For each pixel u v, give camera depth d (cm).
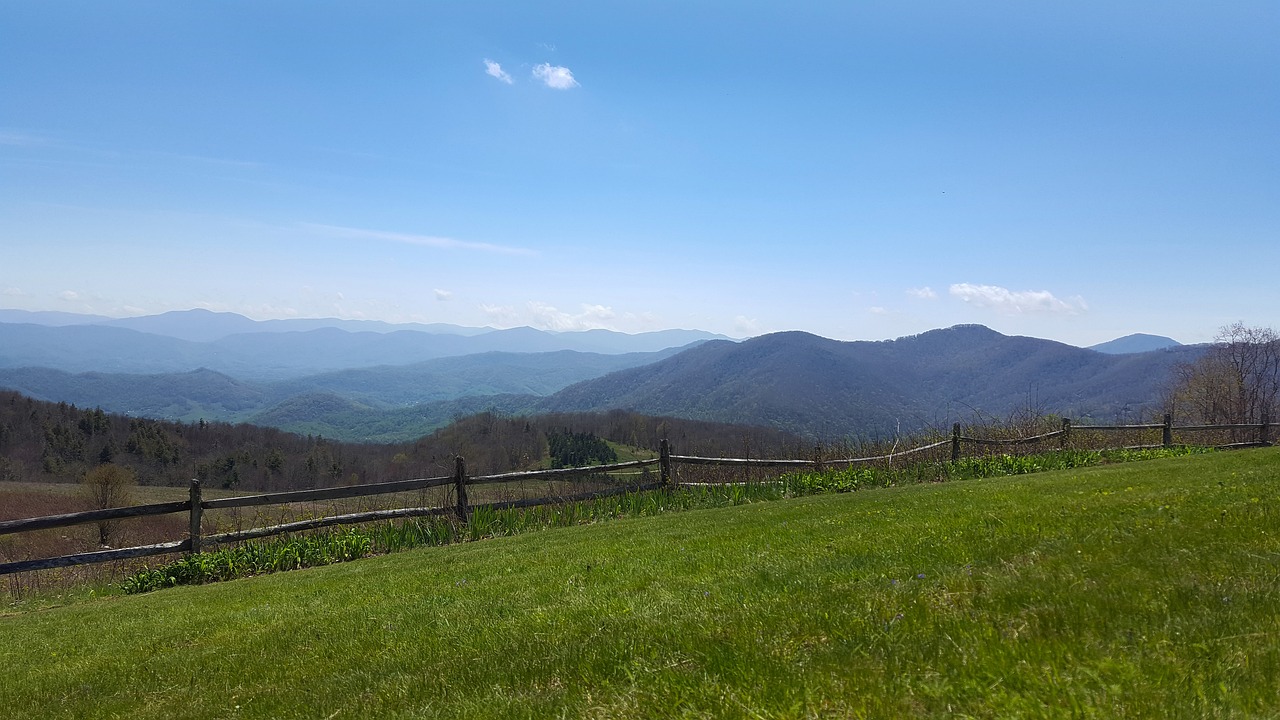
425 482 1334
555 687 346
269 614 718
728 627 391
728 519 1054
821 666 308
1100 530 529
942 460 1798
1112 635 296
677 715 281
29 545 2042
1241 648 264
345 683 415
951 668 284
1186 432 2377
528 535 1222
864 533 703
